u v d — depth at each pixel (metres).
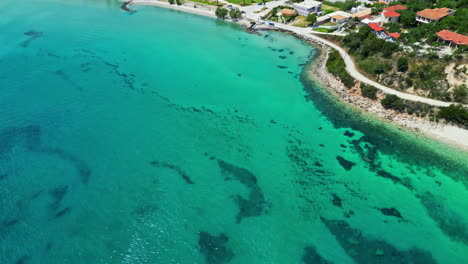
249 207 48.81
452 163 56.97
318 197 50.81
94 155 58.03
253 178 54.06
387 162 57.78
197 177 53.94
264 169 56.12
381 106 71.31
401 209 48.84
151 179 53.28
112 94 77.12
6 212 47.28
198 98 77.38
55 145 60.19
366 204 49.69
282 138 64.06
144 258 41.62
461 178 54.16
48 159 56.78
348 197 50.91
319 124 68.44
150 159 57.53
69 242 43.31
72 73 86.31
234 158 58.44
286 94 80.00
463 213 48.06
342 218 47.47
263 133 65.44
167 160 57.50
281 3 147.75
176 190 51.31
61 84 80.50
